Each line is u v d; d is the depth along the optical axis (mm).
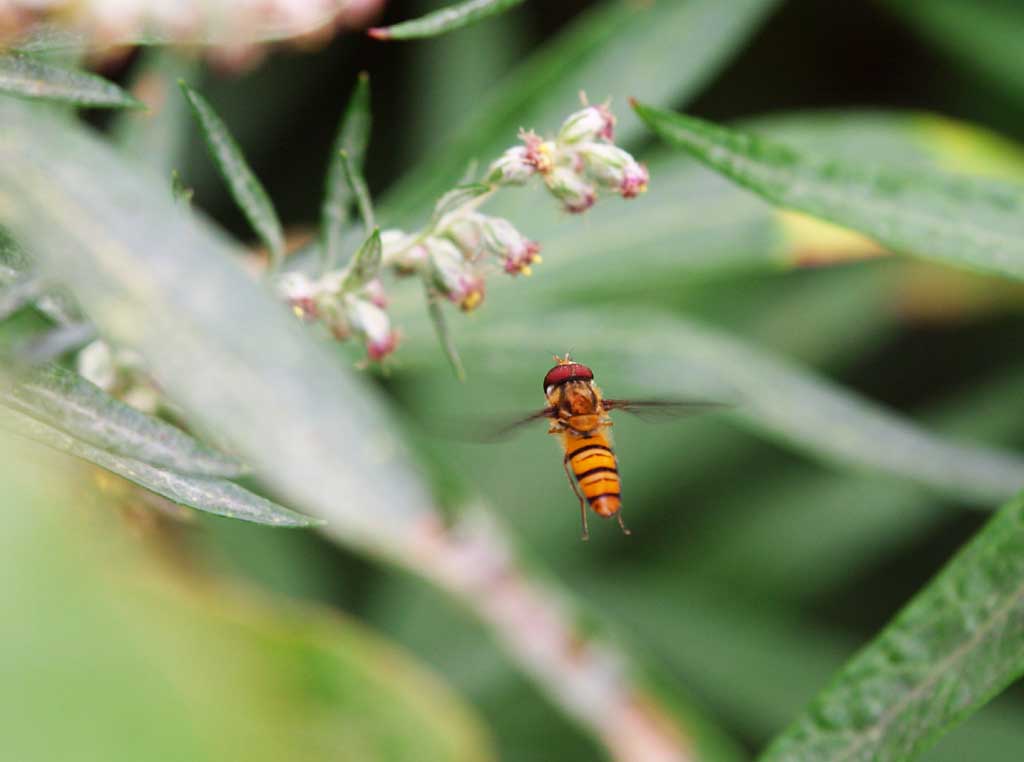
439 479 180
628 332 194
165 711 90
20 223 154
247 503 155
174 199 161
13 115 155
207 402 159
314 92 216
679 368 195
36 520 82
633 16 189
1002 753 209
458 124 215
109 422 153
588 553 216
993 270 172
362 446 170
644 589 216
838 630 217
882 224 172
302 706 177
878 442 195
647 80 190
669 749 186
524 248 167
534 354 191
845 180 172
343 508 170
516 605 184
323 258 170
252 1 163
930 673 166
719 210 194
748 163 171
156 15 160
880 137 204
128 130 181
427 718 179
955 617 166
